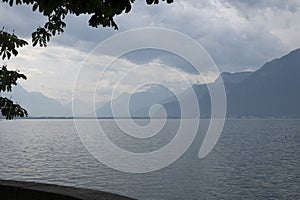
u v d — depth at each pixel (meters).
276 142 177.62
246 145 161.00
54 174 78.19
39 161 99.88
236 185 70.31
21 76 6.17
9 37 5.46
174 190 63.94
